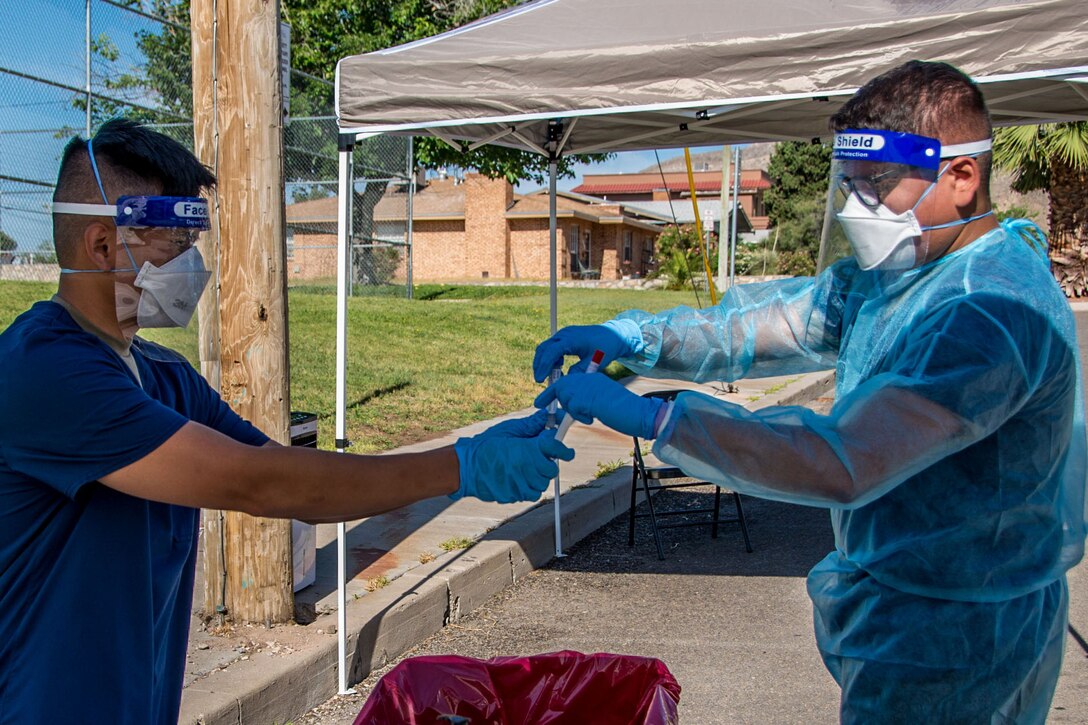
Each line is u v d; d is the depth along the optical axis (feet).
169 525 6.14
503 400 32.55
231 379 13.26
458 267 125.90
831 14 13.05
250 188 12.98
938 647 6.18
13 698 5.49
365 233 61.16
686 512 21.12
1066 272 81.82
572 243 128.26
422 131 16.19
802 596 17.37
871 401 5.57
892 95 6.08
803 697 13.38
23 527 5.50
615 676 7.69
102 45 28.53
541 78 13.44
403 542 18.28
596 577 18.54
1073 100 17.13
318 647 13.20
